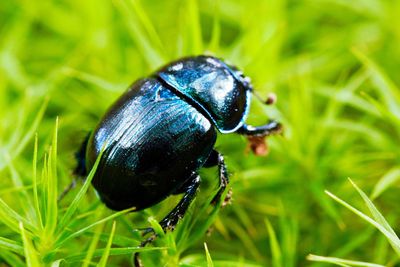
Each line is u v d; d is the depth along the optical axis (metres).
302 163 0.12
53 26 0.13
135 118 0.11
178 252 0.11
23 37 0.13
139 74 0.13
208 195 0.11
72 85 0.13
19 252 0.10
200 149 0.11
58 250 0.10
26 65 0.13
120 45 0.13
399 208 0.12
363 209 0.12
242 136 0.11
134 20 0.13
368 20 0.13
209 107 0.11
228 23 0.14
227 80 0.11
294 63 0.13
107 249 0.10
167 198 0.11
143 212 0.11
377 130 0.12
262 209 0.12
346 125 0.12
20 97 0.12
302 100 0.12
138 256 0.10
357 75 0.13
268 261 0.11
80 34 0.13
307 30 0.13
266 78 0.12
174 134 0.11
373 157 0.12
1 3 0.14
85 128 0.12
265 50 0.12
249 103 0.11
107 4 0.13
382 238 0.11
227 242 0.12
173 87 0.11
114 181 0.10
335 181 0.12
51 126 0.12
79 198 0.10
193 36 0.12
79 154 0.11
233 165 0.11
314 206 0.12
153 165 0.10
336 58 0.13
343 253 0.11
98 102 0.13
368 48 0.13
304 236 0.12
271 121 0.11
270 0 0.13
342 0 0.13
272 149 0.12
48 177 0.10
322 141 0.12
